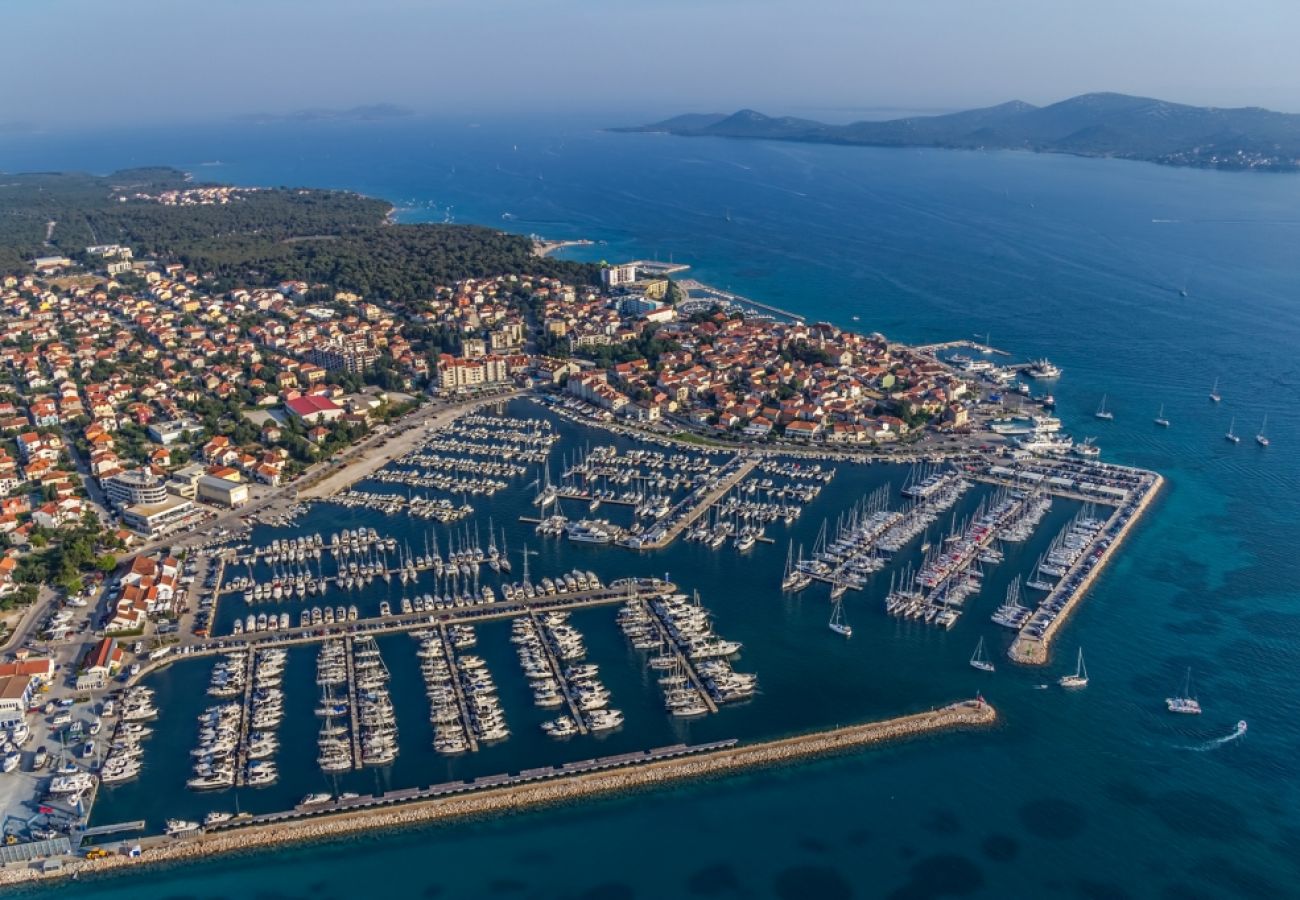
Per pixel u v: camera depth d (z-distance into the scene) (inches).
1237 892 7101.4
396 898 7111.2
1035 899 7062.0
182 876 7332.7
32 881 7308.1
